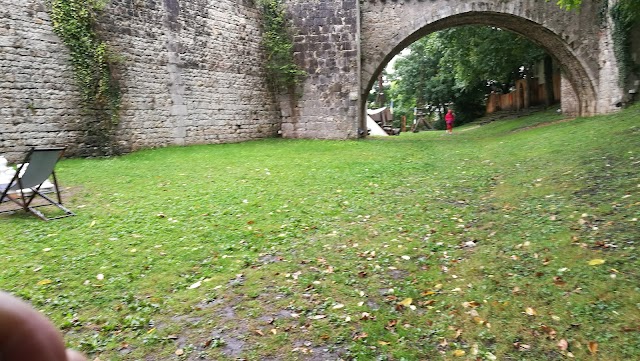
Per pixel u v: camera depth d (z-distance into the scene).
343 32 17.72
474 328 3.30
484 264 4.35
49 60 11.06
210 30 15.83
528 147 11.75
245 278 4.30
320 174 9.66
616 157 7.85
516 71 32.56
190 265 4.61
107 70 12.20
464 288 3.91
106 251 4.96
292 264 4.61
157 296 3.93
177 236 5.49
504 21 19.52
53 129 11.17
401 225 5.85
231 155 12.69
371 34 18.86
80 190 7.95
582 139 10.92
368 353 3.05
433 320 3.46
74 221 6.06
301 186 8.42
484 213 6.09
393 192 7.89
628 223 4.65
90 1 11.80
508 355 2.97
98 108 12.11
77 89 11.68
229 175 9.50
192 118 15.25
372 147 15.04
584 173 7.16
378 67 19.05
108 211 6.58
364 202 7.15
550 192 6.51
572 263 4.02
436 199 7.18
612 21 17.30
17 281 4.20
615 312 3.21
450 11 18.42
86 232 5.61
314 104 18.22
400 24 18.67
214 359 3.05
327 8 17.72
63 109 11.38
